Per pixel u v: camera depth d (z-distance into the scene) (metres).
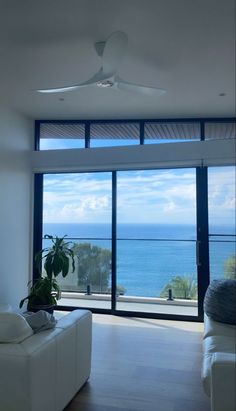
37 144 5.64
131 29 2.93
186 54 3.32
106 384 2.91
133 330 4.40
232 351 2.40
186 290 5.03
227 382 1.80
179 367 3.26
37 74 3.82
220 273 4.84
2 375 2.02
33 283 5.32
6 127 4.87
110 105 4.74
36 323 2.38
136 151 5.07
